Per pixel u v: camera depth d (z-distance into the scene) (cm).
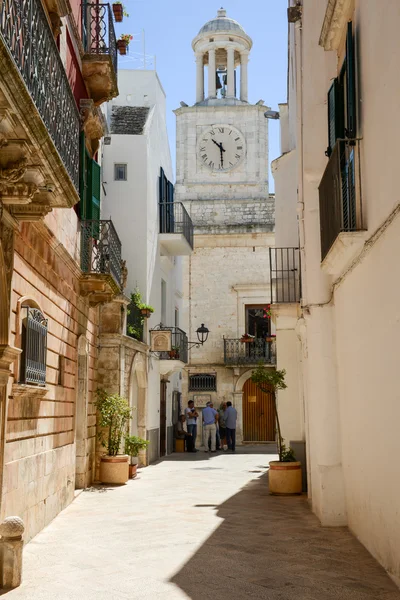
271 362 3028
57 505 1084
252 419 3048
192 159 3309
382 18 661
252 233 3144
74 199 792
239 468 1894
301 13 1190
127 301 1681
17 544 673
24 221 830
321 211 987
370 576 695
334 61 1027
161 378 2370
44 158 664
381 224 693
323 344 1038
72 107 879
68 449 1183
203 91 3450
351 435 917
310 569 727
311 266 1070
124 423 1595
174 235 2288
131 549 834
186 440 2638
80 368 1401
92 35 1431
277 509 1152
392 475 677
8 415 788
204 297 3136
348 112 810
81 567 744
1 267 742
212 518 1056
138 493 1352
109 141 1938
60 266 1100
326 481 995
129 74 2375
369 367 782
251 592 642
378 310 725
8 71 518
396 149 625
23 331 847
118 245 1541
